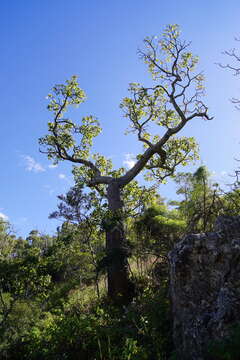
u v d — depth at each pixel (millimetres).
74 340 8219
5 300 11188
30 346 8883
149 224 15734
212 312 6051
